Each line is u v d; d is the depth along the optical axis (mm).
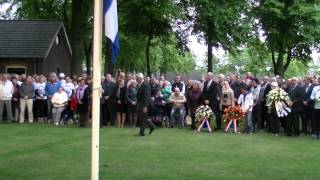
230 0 32844
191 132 18016
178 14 30906
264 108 19047
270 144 14844
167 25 32250
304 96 17312
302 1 35812
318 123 16688
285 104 17266
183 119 19719
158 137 16156
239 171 10406
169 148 13617
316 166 11133
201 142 15031
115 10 8172
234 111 18125
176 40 35000
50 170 10320
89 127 19172
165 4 30391
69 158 11781
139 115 16609
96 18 7969
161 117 19953
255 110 18953
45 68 33875
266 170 10562
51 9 37188
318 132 16703
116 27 8188
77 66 29891
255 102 18906
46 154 12367
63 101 20469
